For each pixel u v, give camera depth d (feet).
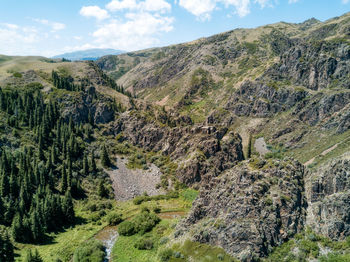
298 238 247.50
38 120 517.14
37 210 324.80
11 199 345.51
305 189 287.89
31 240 305.94
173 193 453.99
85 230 347.56
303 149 595.06
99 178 475.72
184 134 565.12
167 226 344.28
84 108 634.02
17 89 612.70
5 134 461.37
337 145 520.83
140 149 595.06
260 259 233.55
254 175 289.53
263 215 257.55
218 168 482.69
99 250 291.17
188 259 252.62
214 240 259.60
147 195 460.96
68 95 632.38
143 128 618.44
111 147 573.74
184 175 484.74
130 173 515.50
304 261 227.40
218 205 290.97
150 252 288.10
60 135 512.22
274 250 241.14
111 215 374.43
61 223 353.92
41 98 594.65
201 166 481.87
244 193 275.80
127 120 647.56
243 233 246.68
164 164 537.24
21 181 372.38
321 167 300.40
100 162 519.19
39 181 393.50
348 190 257.55
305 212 269.85
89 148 541.34
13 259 265.54
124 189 471.62
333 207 253.03
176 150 543.39
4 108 522.47
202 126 561.02
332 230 243.19
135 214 393.29
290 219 257.55
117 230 352.08
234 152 513.04
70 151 487.61
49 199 347.36
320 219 257.34
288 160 308.81
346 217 242.99
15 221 300.40
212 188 320.09
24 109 540.52
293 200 269.23
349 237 233.96
